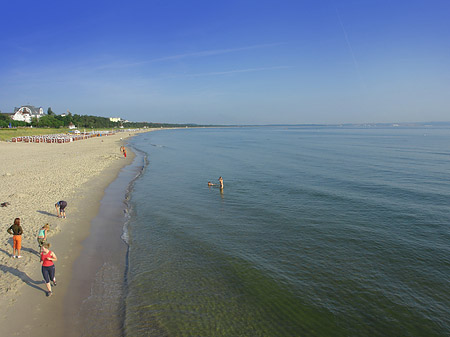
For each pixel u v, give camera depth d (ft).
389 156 181.37
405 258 49.47
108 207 76.74
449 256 50.01
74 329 32.19
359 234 59.06
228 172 131.44
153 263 47.60
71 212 69.05
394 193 89.61
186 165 156.87
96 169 130.00
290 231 60.85
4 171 114.62
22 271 41.96
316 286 41.47
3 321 32.17
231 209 75.97
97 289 40.01
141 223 65.92
